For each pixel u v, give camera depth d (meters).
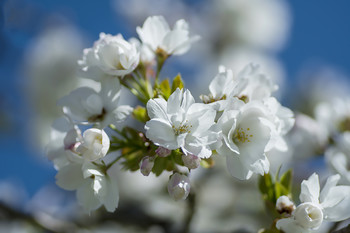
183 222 0.84
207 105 0.63
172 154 0.64
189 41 0.69
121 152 0.66
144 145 0.66
